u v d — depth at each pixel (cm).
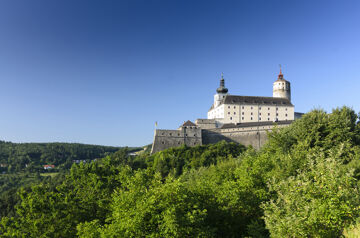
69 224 2330
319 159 1780
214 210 2188
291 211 1395
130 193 1877
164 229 1655
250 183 2364
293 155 2730
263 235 1998
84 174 2841
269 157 3209
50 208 2367
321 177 1491
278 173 2486
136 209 1689
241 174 2594
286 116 11738
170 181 1900
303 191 1513
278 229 1358
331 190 1387
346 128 3816
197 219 1742
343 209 1313
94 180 2700
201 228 1842
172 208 1638
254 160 2830
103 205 2447
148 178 2220
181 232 1700
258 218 2244
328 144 3672
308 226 1342
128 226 1608
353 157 3083
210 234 1847
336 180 1409
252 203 2283
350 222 1373
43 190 2588
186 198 1892
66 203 2472
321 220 1330
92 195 2591
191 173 5494
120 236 1655
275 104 11731
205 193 2241
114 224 1756
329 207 1329
